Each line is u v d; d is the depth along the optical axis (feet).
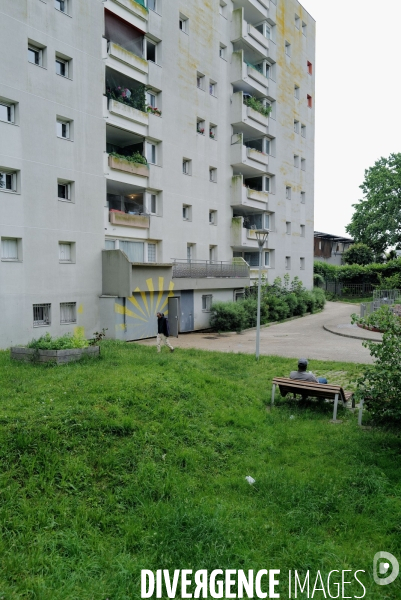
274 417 28.48
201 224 89.51
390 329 24.85
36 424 20.15
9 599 11.51
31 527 14.56
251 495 18.28
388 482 19.08
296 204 124.77
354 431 26.18
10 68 53.98
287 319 105.19
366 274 166.71
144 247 78.28
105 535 14.94
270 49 108.68
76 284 63.72
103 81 66.85
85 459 18.76
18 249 56.49
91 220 65.62
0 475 16.75
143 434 21.36
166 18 78.89
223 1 96.12
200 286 82.89
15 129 55.01
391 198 166.20
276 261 115.44
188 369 34.76
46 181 58.90
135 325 70.08
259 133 107.24
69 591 12.09
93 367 34.09
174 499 17.10
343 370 43.98
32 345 37.58
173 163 81.51
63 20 60.34
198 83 90.43
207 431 23.65
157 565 13.58
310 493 18.07
